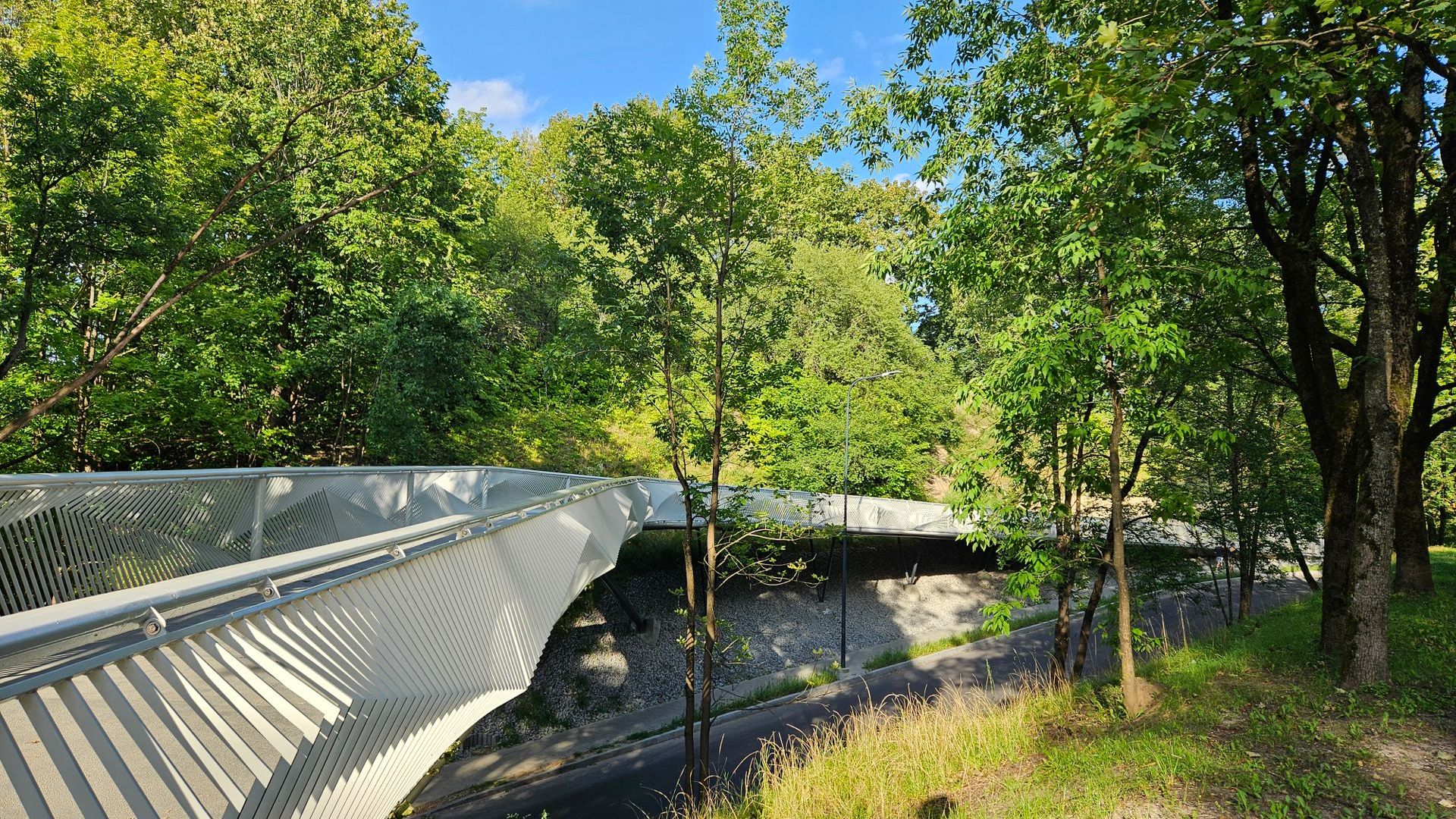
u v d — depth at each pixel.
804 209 9.03
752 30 8.27
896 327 33.59
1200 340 8.73
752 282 9.04
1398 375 7.21
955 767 6.64
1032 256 8.73
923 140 9.64
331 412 22.23
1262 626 12.98
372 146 17.61
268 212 17.92
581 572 9.44
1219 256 10.23
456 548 5.57
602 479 13.75
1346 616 6.93
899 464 30.88
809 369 32.19
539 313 30.59
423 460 21.25
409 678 3.95
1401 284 7.14
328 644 3.40
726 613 21.70
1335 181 10.08
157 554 5.33
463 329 20.30
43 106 8.91
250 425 17.50
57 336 11.96
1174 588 16.06
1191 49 5.07
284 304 19.64
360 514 9.03
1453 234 9.94
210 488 6.09
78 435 13.04
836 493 23.00
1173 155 7.60
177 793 2.21
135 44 16.44
